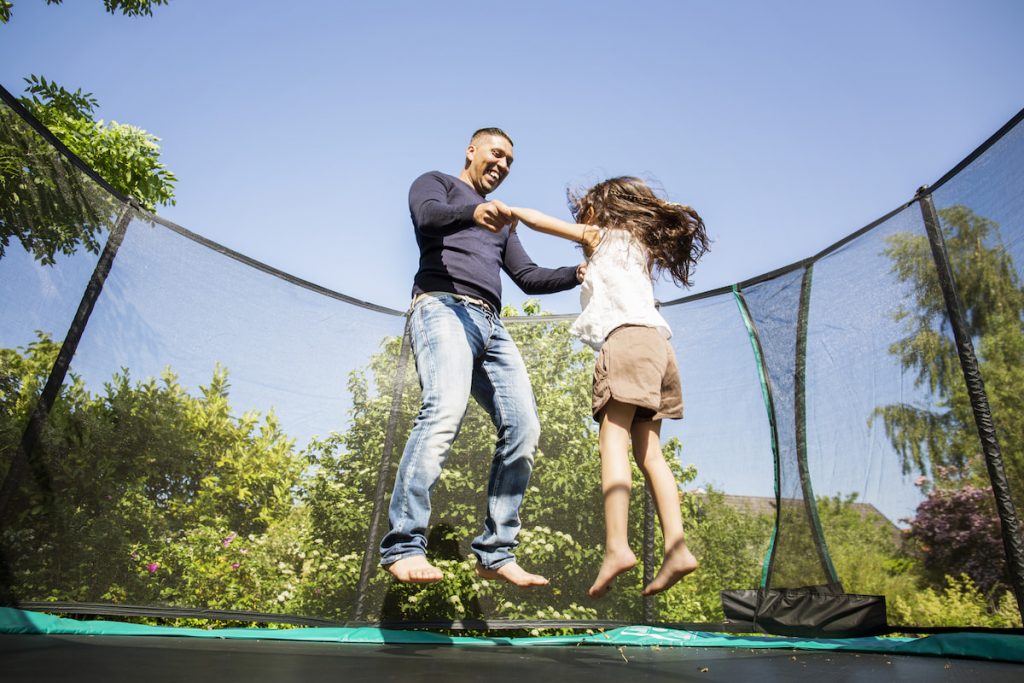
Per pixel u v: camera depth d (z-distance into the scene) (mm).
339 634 1870
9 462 1596
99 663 1013
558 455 2385
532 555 2229
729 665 1354
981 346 1778
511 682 1020
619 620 2189
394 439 2318
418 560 1544
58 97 4223
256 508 2004
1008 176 1741
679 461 2434
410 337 1844
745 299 2549
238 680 921
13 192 1661
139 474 1823
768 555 2271
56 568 1627
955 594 1776
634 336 1452
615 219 1616
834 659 1524
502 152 2152
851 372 2168
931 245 1949
